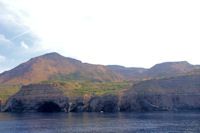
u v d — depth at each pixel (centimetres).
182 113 15125
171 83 19475
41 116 15688
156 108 17925
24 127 10050
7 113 19725
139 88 19850
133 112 17788
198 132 7794
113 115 15325
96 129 9006
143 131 8356
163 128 8862
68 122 11525
